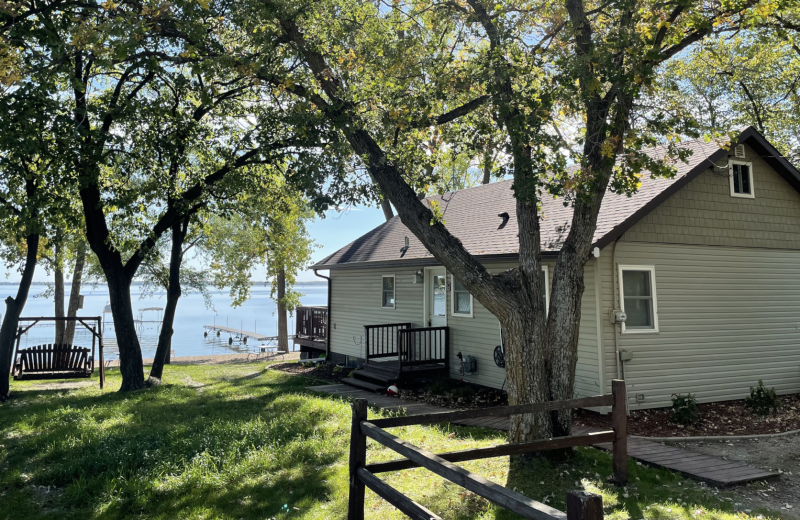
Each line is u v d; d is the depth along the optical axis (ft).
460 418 16.78
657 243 36.52
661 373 35.86
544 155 22.22
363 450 15.43
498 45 23.75
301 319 75.61
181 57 26.50
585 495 7.70
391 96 27.22
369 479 14.33
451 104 29.81
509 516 16.89
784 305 41.24
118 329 44.86
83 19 26.00
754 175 41.09
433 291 51.01
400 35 28.86
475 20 24.95
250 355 95.76
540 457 22.00
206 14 25.29
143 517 17.25
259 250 92.38
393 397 41.65
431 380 46.91
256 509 17.75
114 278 44.75
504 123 23.38
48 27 28.35
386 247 59.47
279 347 105.19
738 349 38.83
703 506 18.19
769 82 54.80
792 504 18.79
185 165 45.60
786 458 24.75
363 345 60.70
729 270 39.29
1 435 27.20
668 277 36.88
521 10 25.82
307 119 26.55
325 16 27.63
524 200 21.42
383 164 24.14
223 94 42.01
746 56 41.04
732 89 55.62
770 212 41.47
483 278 22.12
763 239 40.86
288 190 48.11
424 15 28.68
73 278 79.82
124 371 44.83
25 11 30.71
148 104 37.32
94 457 21.95
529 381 22.03
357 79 28.43
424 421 16.26
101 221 43.34
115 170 40.37
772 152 40.47
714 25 24.16
